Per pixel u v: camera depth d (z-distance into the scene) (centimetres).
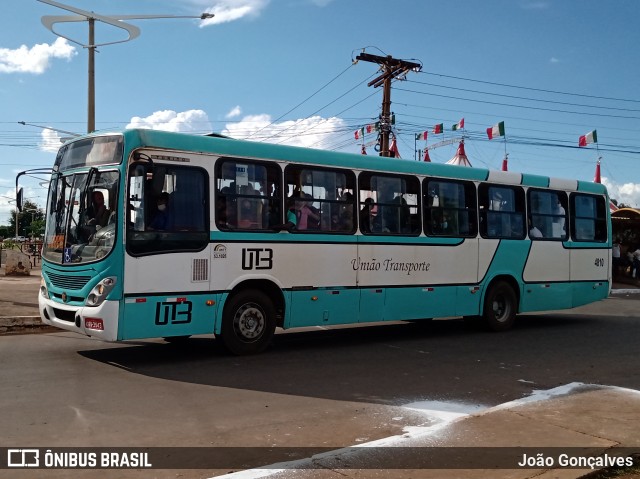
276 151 946
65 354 922
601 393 723
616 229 2812
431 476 452
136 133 820
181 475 461
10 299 1512
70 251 845
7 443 525
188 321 851
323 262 986
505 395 723
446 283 1147
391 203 1079
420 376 820
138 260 809
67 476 457
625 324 1428
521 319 1518
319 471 463
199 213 864
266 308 938
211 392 709
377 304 1049
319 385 756
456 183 1176
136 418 601
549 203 1332
